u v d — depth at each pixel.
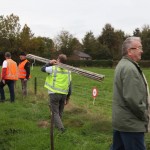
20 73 15.40
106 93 21.19
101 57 92.06
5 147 7.83
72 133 8.91
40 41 73.69
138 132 5.22
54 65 9.27
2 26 70.69
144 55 87.31
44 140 8.18
